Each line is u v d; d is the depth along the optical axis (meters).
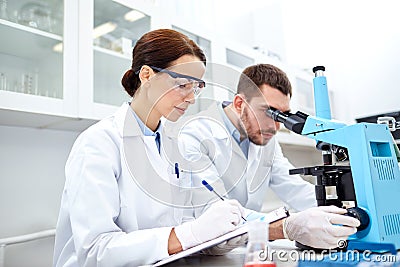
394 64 2.68
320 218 0.81
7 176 1.51
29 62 1.44
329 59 2.98
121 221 0.93
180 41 0.94
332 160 0.95
